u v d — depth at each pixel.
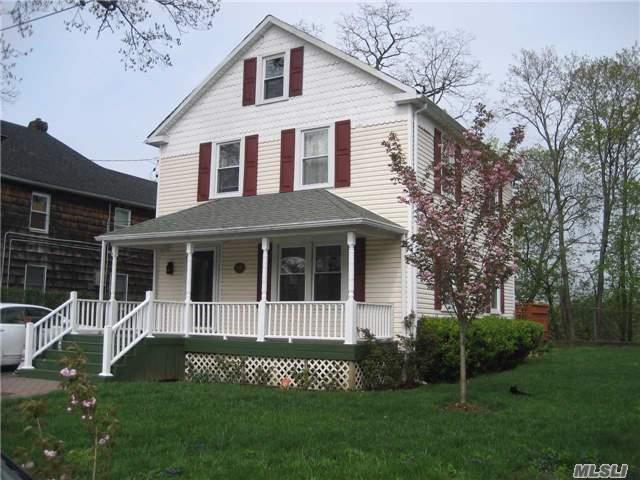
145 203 25.64
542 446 7.07
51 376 12.84
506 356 15.58
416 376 12.98
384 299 14.20
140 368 13.27
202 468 6.16
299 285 15.41
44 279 21.86
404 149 14.41
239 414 8.84
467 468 6.22
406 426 8.12
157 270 17.92
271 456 6.61
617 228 29.61
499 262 9.74
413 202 10.23
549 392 11.18
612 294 30.28
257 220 13.87
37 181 21.52
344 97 15.43
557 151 30.73
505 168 9.88
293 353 13.05
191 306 14.66
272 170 16.36
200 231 14.21
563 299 30.56
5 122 24.28
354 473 6.00
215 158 17.41
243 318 13.92
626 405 9.83
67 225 22.83
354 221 12.49
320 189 15.48
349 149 15.15
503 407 9.74
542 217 31.14
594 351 20.61
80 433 7.49
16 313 14.53
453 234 9.70
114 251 15.81
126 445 7.01
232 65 17.47
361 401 10.13
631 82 28.23
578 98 29.44
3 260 20.55
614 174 29.45
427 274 9.84
